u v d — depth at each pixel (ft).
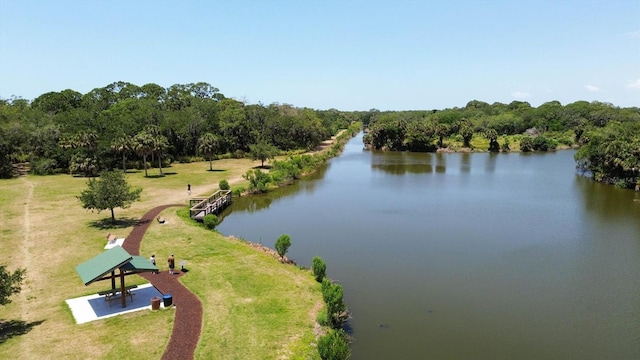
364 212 200.85
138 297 97.71
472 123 589.32
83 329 82.74
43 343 77.20
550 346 86.94
